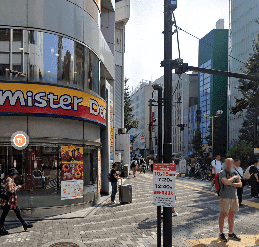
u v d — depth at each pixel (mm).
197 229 7602
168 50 5727
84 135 11102
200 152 67125
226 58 84562
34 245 6344
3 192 7395
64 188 9938
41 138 9445
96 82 12188
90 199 11227
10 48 9359
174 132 101688
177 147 98312
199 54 93125
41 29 9734
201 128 85688
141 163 36312
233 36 78312
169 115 5543
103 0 18656
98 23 12844
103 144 14883
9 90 9062
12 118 9234
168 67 5680
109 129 15102
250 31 71375
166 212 5387
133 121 40156
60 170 9906
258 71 25906
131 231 7457
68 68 10328
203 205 10953
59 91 9797
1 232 7230
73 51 10586
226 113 81938
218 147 72188
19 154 9250
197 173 25375
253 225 7961
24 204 9133
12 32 9406
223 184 6605
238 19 76500
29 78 9430
